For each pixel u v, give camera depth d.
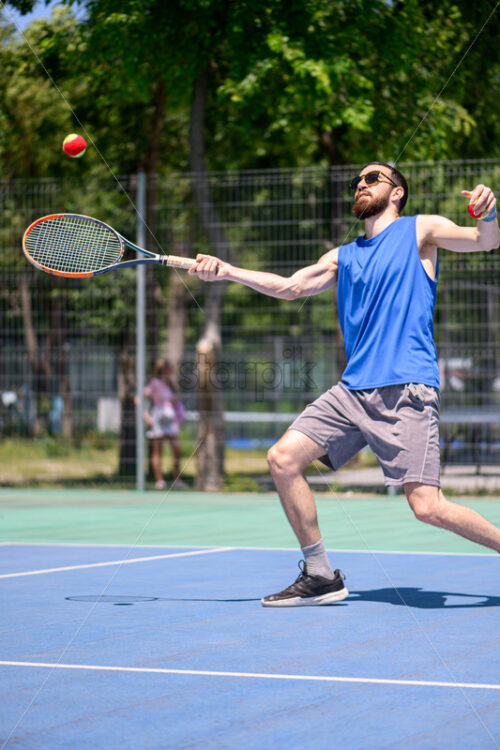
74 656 6.04
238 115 23.97
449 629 6.86
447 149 22.56
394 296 7.64
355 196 7.99
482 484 20.34
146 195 20.39
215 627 6.98
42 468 22.41
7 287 21.12
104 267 7.82
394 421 7.49
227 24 20.47
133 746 4.19
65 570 9.95
